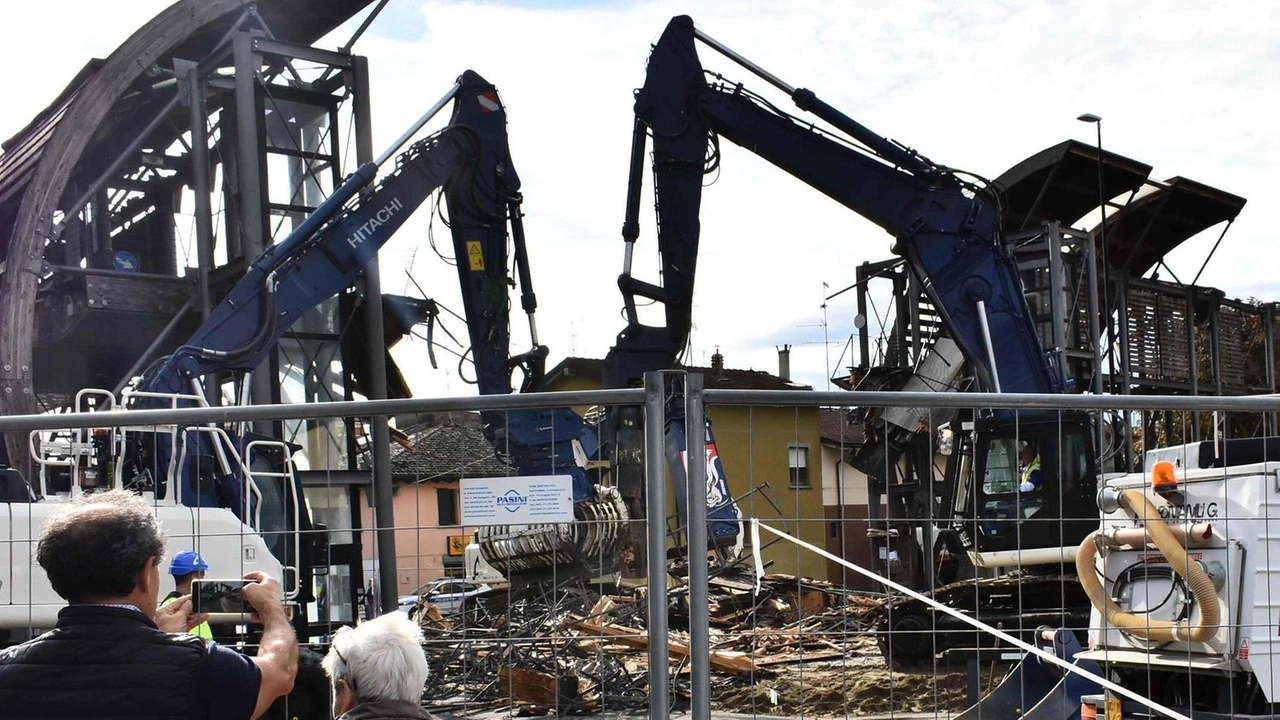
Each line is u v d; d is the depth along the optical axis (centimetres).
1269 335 3678
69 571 340
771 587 587
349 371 2286
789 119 1980
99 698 330
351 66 2356
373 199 1891
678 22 2009
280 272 1770
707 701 436
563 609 496
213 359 1650
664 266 1991
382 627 390
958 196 1958
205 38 2355
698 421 443
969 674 643
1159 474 671
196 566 574
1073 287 2878
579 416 845
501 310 2012
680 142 1992
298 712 552
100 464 1052
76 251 2353
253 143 2198
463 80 2017
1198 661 671
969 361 1927
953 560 633
